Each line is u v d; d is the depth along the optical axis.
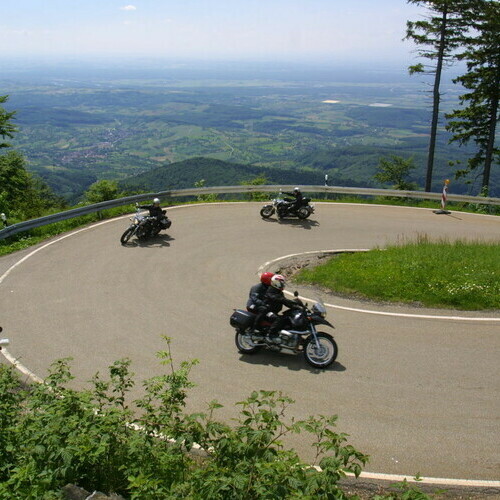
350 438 6.71
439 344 9.55
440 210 23.34
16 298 12.15
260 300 9.04
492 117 30.98
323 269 13.95
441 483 5.81
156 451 4.75
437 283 12.35
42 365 8.88
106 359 9.09
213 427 4.57
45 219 18.02
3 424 5.32
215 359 9.03
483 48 28.78
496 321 10.63
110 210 21.80
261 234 18.59
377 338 9.82
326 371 8.57
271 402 4.55
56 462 4.57
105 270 14.23
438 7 27.08
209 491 3.79
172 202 24.33
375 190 25.30
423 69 28.81
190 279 13.51
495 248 15.67
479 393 7.84
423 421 7.10
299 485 3.76
